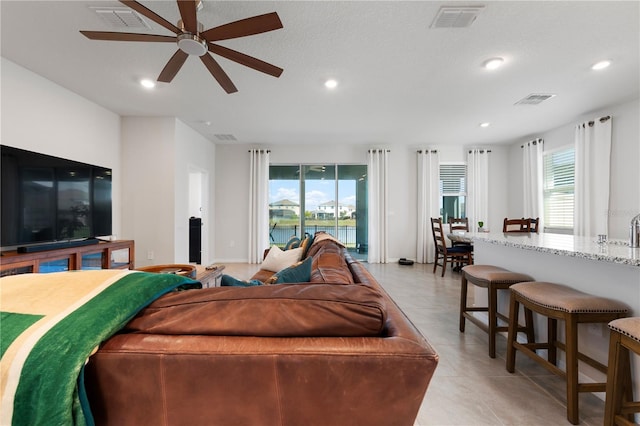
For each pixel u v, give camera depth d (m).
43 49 2.54
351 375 0.67
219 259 6.09
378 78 3.05
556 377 1.87
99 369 0.66
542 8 2.02
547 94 3.47
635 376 1.41
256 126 4.78
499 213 6.10
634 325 1.18
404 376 0.67
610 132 3.88
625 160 3.74
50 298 0.71
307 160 6.15
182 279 0.88
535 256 2.16
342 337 0.72
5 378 0.57
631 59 2.68
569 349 1.46
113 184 4.11
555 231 4.99
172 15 2.12
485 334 2.54
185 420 0.69
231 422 0.69
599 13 2.06
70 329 0.64
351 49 2.51
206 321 0.72
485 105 3.84
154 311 0.75
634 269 1.46
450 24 2.18
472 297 3.59
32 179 2.74
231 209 6.10
